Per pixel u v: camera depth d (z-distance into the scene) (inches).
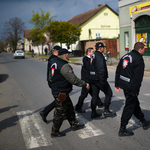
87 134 138.7
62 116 131.8
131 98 127.2
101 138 131.7
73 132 143.0
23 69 573.6
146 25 571.2
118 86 138.8
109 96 168.9
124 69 127.6
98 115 170.9
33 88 304.5
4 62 902.4
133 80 122.3
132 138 129.7
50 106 158.1
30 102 226.2
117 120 162.9
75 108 187.2
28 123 162.4
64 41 958.4
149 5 541.6
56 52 158.9
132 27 613.3
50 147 122.0
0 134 142.3
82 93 178.7
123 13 645.3
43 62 817.5
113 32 1268.5
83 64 177.8
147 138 129.1
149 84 305.3
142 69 121.4
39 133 142.7
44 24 1270.9
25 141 130.6
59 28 942.4
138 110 139.2
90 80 164.6
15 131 146.9
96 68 157.3
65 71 124.9
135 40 620.1
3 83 356.8
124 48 661.9
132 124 152.6
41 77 411.5
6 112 192.2
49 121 165.9
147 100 217.3
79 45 1163.9
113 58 808.3
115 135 135.4
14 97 251.6
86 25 1198.3
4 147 123.5
